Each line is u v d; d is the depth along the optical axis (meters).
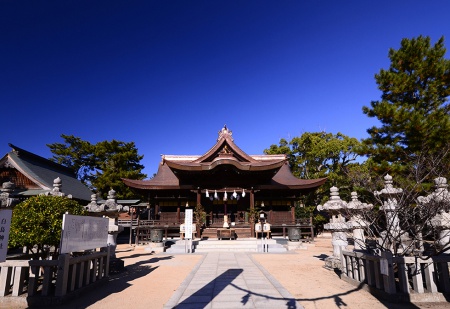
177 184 27.73
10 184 10.02
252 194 25.39
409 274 7.68
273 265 13.06
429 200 8.52
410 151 18.44
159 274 10.98
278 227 26.08
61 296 6.66
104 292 8.02
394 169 17.08
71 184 31.02
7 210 5.61
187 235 18.72
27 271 7.88
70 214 7.46
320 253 18.20
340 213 11.27
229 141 27.34
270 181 28.22
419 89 20.45
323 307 6.34
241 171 24.75
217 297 7.23
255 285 8.58
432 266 7.00
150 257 16.53
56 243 7.80
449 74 19.48
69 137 47.69
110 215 12.14
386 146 19.61
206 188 25.88
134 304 6.82
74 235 7.44
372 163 18.75
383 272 6.89
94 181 42.12
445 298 6.66
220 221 27.19
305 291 7.84
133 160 45.06
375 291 7.27
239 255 16.80
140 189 27.73
